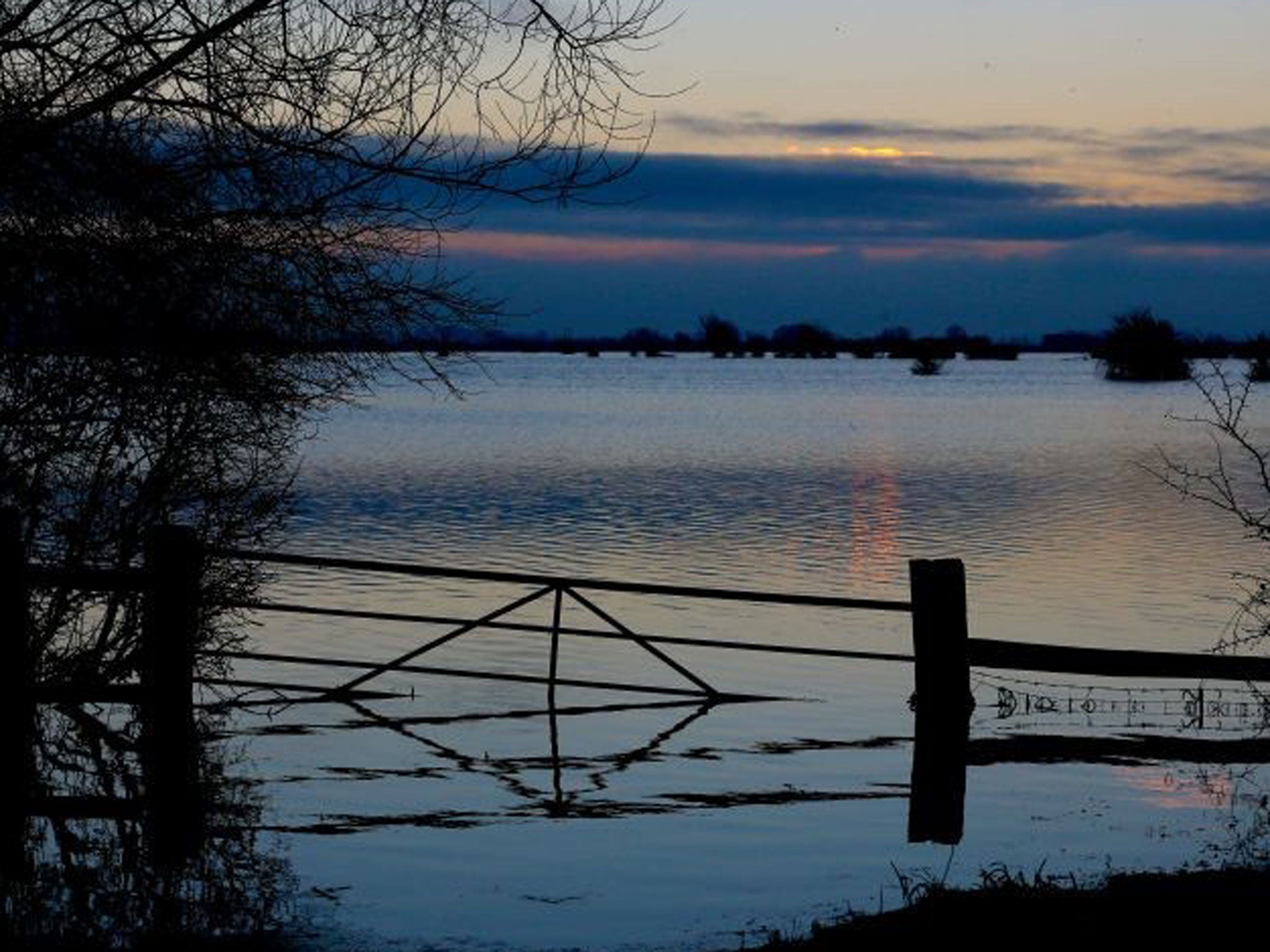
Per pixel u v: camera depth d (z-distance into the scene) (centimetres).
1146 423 10569
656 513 4622
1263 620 2083
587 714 1903
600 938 1062
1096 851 1283
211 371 1356
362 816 1399
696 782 1556
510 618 2669
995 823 1381
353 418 11369
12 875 1188
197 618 1634
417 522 4275
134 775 1486
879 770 1603
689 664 2264
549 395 16588
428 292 1355
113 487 1616
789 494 5341
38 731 1565
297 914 1114
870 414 12150
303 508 4675
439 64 1302
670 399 15562
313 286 1330
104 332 1309
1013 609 2772
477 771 1591
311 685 2073
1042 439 8825
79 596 1664
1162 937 980
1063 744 1692
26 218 1266
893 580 3194
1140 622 2619
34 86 1267
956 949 974
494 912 1131
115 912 1106
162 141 1292
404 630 2512
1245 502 5066
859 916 1090
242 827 1350
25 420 1390
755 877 1227
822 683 2127
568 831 1359
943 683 1454
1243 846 1285
